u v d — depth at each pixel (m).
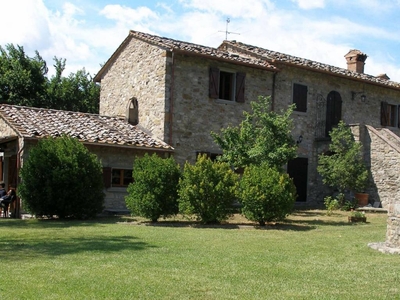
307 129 20.17
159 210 12.31
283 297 5.14
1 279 5.61
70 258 6.96
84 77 31.81
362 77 22.12
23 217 14.18
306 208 18.52
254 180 12.20
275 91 19.27
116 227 11.12
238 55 19.52
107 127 17.00
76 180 13.08
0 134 16.23
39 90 28.00
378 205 18.56
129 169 15.99
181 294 5.13
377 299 5.17
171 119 16.88
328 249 8.34
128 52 19.23
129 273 6.03
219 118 17.91
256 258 7.30
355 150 18.17
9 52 28.03
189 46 17.98
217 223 12.41
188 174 12.15
